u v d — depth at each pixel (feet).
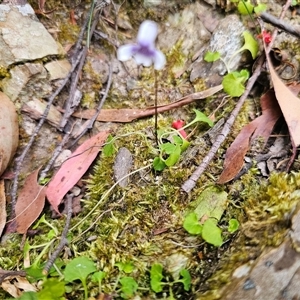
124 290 0.72
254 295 0.67
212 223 0.74
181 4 1.01
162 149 0.82
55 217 0.82
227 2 0.97
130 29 1.01
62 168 0.84
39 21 0.93
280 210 0.73
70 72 0.92
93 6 0.94
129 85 0.95
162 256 0.75
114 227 0.78
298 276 0.66
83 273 0.70
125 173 0.83
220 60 0.93
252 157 0.82
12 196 0.83
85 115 0.91
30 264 0.77
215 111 0.89
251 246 0.73
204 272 0.73
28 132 0.88
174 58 0.98
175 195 0.80
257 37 0.92
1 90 0.88
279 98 0.83
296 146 0.79
